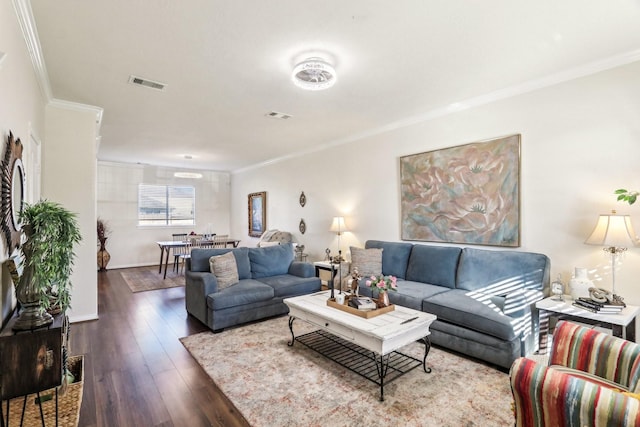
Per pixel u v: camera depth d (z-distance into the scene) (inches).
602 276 110.7
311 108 153.7
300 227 254.1
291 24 86.0
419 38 93.4
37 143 114.1
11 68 71.2
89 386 93.3
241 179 343.9
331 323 102.4
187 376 99.2
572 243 117.3
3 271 68.9
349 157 209.0
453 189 152.6
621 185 106.4
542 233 124.9
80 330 138.6
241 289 144.6
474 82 125.4
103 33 89.1
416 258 155.4
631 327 98.3
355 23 85.7
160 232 321.4
